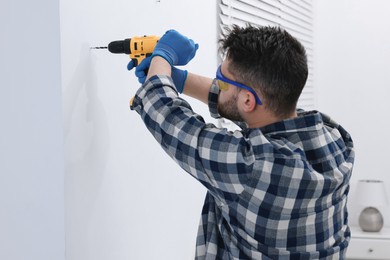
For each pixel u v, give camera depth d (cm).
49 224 122
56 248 122
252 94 103
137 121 151
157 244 165
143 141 154
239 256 107
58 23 116
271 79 100
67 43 119
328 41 374
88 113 128
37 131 121
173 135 101
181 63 123
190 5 183
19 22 119
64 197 120
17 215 126
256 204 99
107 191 137
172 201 174
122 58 142
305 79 104
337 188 106
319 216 104
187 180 185
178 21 174
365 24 366
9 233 127
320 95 379
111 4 135
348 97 373
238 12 228
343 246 111
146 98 106
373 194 337
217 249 115
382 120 368
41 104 119
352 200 374
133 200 150
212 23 204
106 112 136
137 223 153
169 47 116
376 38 364
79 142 125
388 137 367
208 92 126
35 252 125
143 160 155
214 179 100
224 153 98
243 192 98
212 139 99
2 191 126
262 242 103
